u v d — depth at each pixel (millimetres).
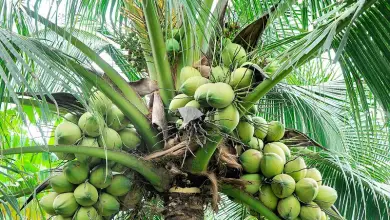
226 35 3688
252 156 3445
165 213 3428
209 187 3422
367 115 3189
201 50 3469
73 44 3336
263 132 3576
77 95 2666
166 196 3439
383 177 4234
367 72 3148
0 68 2455
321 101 4234
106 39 4863
